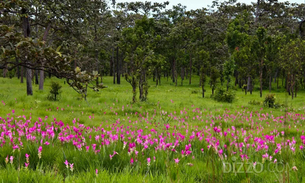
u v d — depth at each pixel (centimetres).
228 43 6097
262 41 4556
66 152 441
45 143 458
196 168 381
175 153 468
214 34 6938
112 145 468
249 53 4644
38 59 377
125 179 313
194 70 7919
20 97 1848
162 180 323
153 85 5538
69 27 2486
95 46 4538
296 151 497
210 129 802
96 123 1093
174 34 6250
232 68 4859
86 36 2633
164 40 6288
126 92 3209
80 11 2378
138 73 2050
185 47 6875
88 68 4766
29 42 355
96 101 1969
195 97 2989
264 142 524
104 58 6956
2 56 350
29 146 441
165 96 2870
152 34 6112
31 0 1984
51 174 340
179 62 6606
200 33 6625
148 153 449
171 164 381
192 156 451
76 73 398
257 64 4622
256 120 1298
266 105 2230
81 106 1692
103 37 5050
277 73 6138
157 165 388
